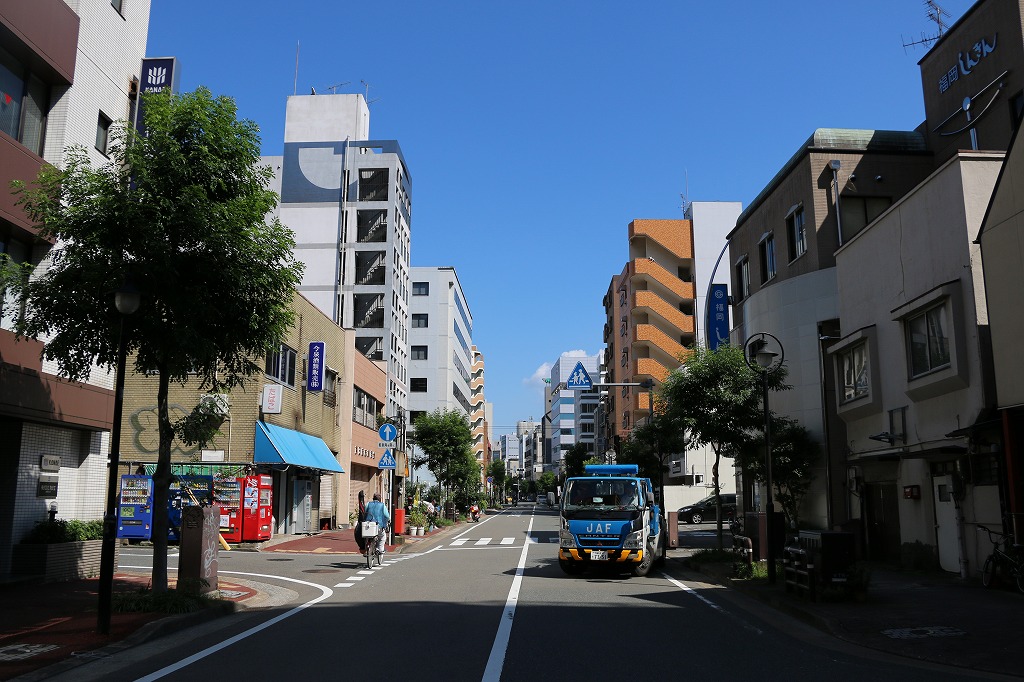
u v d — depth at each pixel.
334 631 9.90
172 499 23.34
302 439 30.89
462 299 107.62
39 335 14.05
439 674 7.35
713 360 20.34
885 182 26.20
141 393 26.88
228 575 17.23
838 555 12.21
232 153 11.42
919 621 10.37
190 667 7.78
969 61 22.80
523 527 42.22
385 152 67.94
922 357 17.55
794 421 25.92
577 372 64.19
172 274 10.73
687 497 50.62
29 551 13.92
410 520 33.75
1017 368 13.85
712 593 14.18
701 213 64.19
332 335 36.59
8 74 13.73
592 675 7.36
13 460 14.01
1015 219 14.01
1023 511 13.70
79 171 11.33
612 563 17.06
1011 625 10.05
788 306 27.36
